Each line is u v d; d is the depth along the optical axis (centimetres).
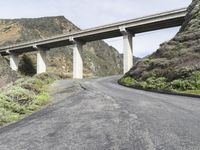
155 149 648
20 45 11631
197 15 4672
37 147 743
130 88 3491
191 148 654
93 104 1608
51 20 19138
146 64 4197
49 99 2164
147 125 927
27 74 12019
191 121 998
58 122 1088
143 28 8731
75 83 4347
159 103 1617
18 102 1716
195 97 2144
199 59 3291
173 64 3531
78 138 803
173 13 7688
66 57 15388
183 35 4147
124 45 8831
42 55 11419
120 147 680
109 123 993
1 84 4153
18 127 1066
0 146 787
